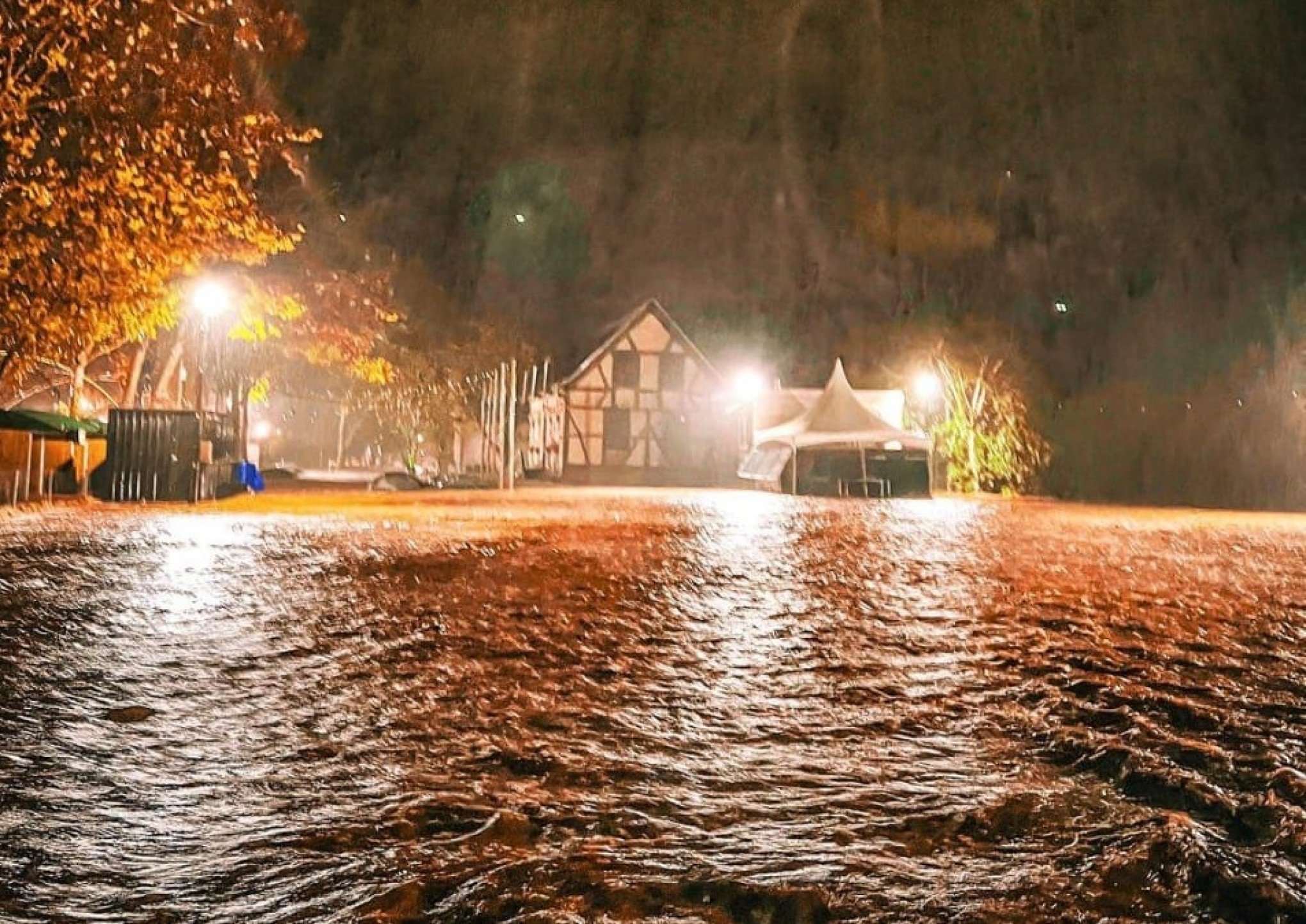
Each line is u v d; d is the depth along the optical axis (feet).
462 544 34.78
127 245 40.16
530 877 8.28
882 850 8.94
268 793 10.29
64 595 21.93
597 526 43.83
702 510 57.26
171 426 59.31
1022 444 87.92
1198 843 8.98
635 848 8.94
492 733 12.46
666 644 17.89
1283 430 72.64
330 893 8.01
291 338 77.05
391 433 132.98
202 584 23.94
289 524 42.98
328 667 15.78
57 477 62.39
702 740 12.31
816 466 85.30
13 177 36.40
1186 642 18.39
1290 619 20.90
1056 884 8.23
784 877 8.33
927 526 46.50
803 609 21.81
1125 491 84.84
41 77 35.78
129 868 8.47
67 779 10.61
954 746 12.12
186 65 38.45
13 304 41.27
